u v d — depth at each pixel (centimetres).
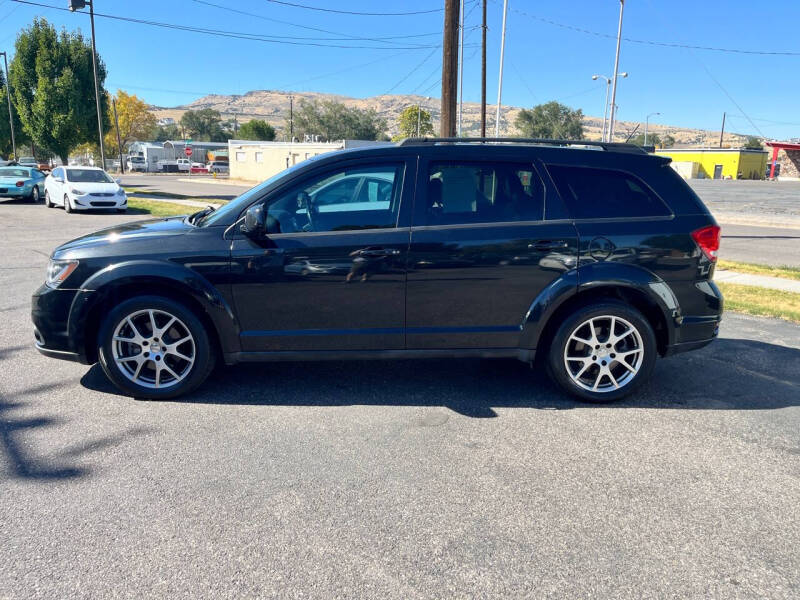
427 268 414
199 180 4966
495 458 350
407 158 425
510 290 420
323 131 11131
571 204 426
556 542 272
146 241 420
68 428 382
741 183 5441
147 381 427
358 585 242
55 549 262
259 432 380
